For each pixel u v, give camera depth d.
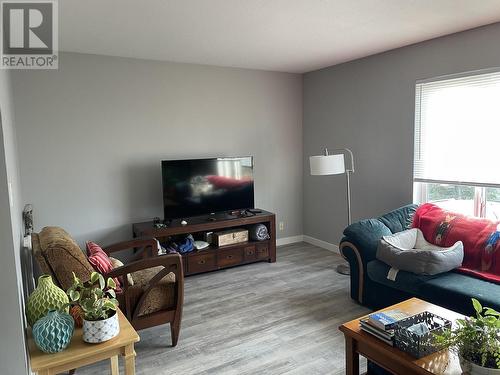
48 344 1.62
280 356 2.52
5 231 1.48
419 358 1.67
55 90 3.61
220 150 4.60
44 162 3.62
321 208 5.00
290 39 3.31
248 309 3.24
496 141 3.06
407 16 2.76
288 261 4.52
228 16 2.68
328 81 4.67
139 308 2.53
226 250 4.16
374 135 4.11
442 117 3.43
